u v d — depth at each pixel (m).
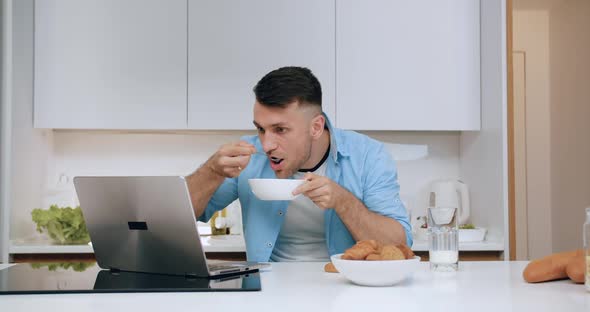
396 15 3.09
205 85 3.04
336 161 2.02
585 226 1.21
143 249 1.46
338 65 3.07
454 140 3.44
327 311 1.03
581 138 4.26
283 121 1.75
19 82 2.91
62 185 3.20
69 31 3.02
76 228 2.88
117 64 3.03
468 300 1.12
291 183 1.62
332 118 3.06
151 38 3.04
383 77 3.08
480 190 3.14
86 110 3.02
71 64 3.02
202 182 1.87
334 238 1.99
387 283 1.27
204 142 3.36
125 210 1.45
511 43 2.87
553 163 4.73
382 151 2.10
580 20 4.24
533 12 4.79
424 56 3.09
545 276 1.31
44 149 3.20
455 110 3.10
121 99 3.03
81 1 3.03
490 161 3.00
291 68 1.81
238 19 3.05
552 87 4.74
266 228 1.99
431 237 1.50
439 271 1.49
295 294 1.19
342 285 1.30
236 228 3.11
